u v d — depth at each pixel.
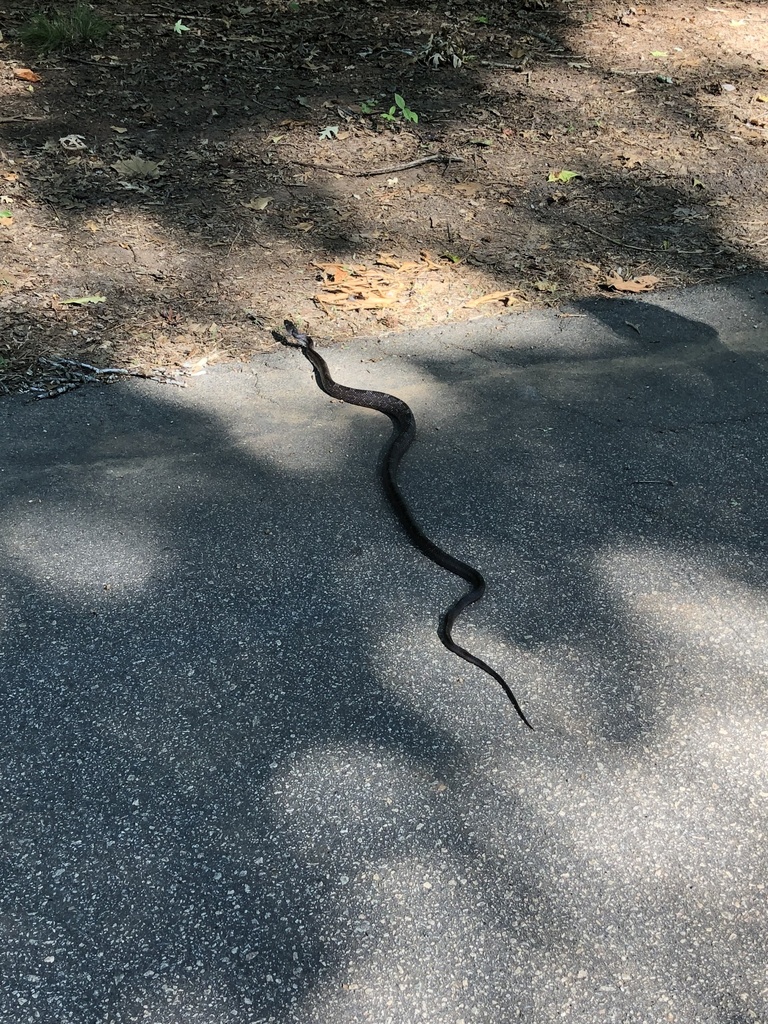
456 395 2.81
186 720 2.06
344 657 2.19
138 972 1.60
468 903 1.71
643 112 4.16
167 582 2.32
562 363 2.92
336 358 2.92
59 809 1.87
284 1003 1.56
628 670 2.18
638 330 3.05
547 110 4.16
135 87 4.14
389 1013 1.54
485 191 3.64
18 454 2.58
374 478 2.57
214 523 2.44
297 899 1.71
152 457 2.60
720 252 3.38
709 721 2.08
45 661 2.17
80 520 2.43
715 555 2.40
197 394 2.79
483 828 1.84
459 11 4.98
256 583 2.32
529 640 2.23
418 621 2.26
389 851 1.80
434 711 2.10
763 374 2.90
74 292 3.09
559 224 3.50
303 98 4.16
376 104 4.15
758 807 1.89
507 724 2.07
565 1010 1.54
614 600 2.30
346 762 1.97
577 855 1.79
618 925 1.67
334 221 3.46
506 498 2.52
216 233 3.38
